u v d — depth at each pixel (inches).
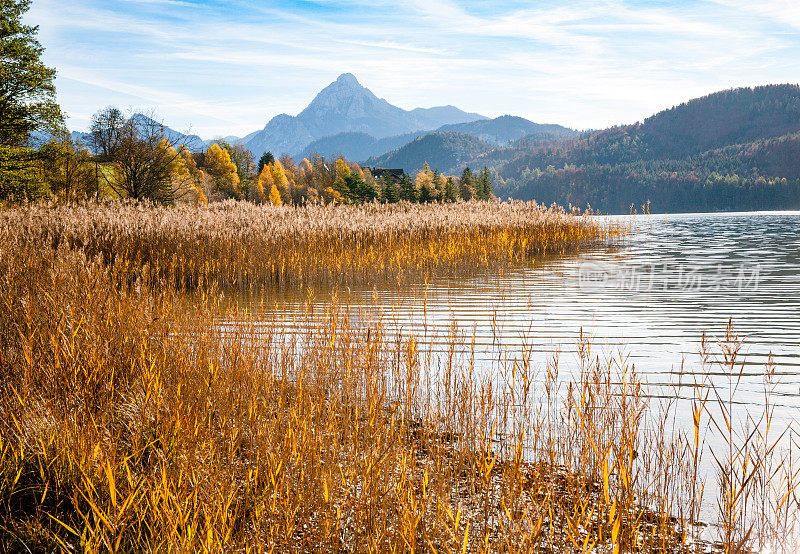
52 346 191.3
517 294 474.0
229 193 3484.3
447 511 122.8
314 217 703.1
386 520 124.9
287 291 508.1
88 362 186.5
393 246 651.5
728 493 142.3
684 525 128.8
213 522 119.6
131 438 154.6
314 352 240.7
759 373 243.6
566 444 171.6
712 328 337.1
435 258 618.8
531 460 165.6
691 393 217.6
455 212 871.7
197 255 539.5
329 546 121.9
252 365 210.2
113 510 120.0
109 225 575.8
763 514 130.3
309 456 149.9
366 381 213.0
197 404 173.9
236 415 178.1
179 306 282.8
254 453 157.4
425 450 170.7
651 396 214.8
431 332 331.0
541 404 204.4
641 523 133.0
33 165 1248.2
